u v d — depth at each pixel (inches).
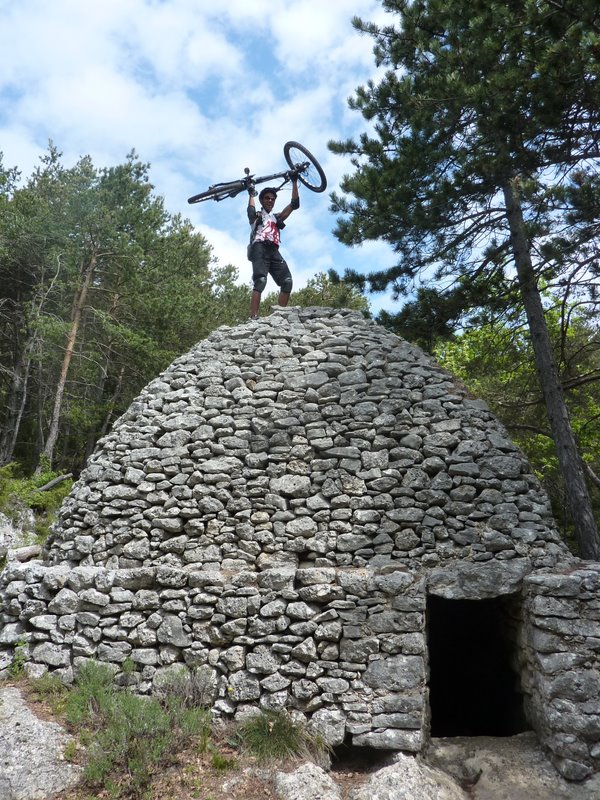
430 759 214.8
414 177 390.0
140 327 794.8
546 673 209.5
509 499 246.8
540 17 280.7
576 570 227.6
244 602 229.6
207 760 199.6
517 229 388.2
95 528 265.9
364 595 224.8
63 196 789.9
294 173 357.4
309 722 212.2
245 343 307.7
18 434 923.4
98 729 206.8
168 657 230.5
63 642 240.1
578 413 502.9
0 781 182.7
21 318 804.6
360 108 420.5
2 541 453.4
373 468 258.1
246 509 258.7
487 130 320.2
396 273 437.7
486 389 523.5
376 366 283.6
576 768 196.2
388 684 213.8
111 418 899.4
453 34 343.6
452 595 228.7
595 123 305.3
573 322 470.3
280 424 273.6
